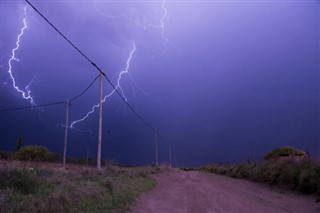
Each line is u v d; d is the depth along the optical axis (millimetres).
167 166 50969
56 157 47844
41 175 15172
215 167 53906
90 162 50719
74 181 15164
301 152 39688
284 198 16750
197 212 12391
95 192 11828
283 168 23500
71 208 9312
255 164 32719
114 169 25484
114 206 11484
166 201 14914
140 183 19953
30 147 46156
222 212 12453
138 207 12617
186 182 26875
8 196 8656
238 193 18938
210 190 20453
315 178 17828
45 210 8383
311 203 14922
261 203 14867
